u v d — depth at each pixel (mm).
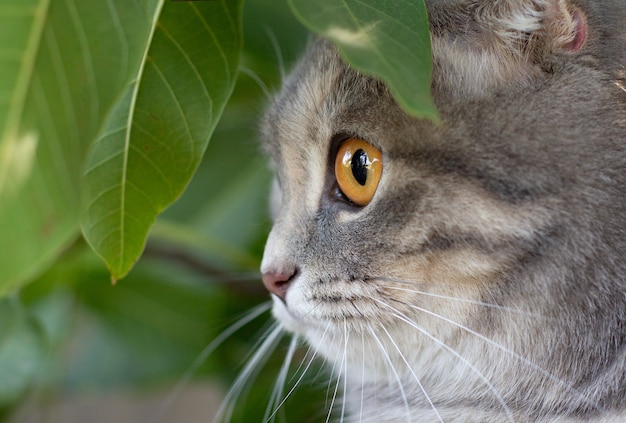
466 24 548
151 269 684
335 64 566
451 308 558
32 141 450
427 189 545
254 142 668
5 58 451
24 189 449
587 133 542
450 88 546
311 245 568
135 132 520
